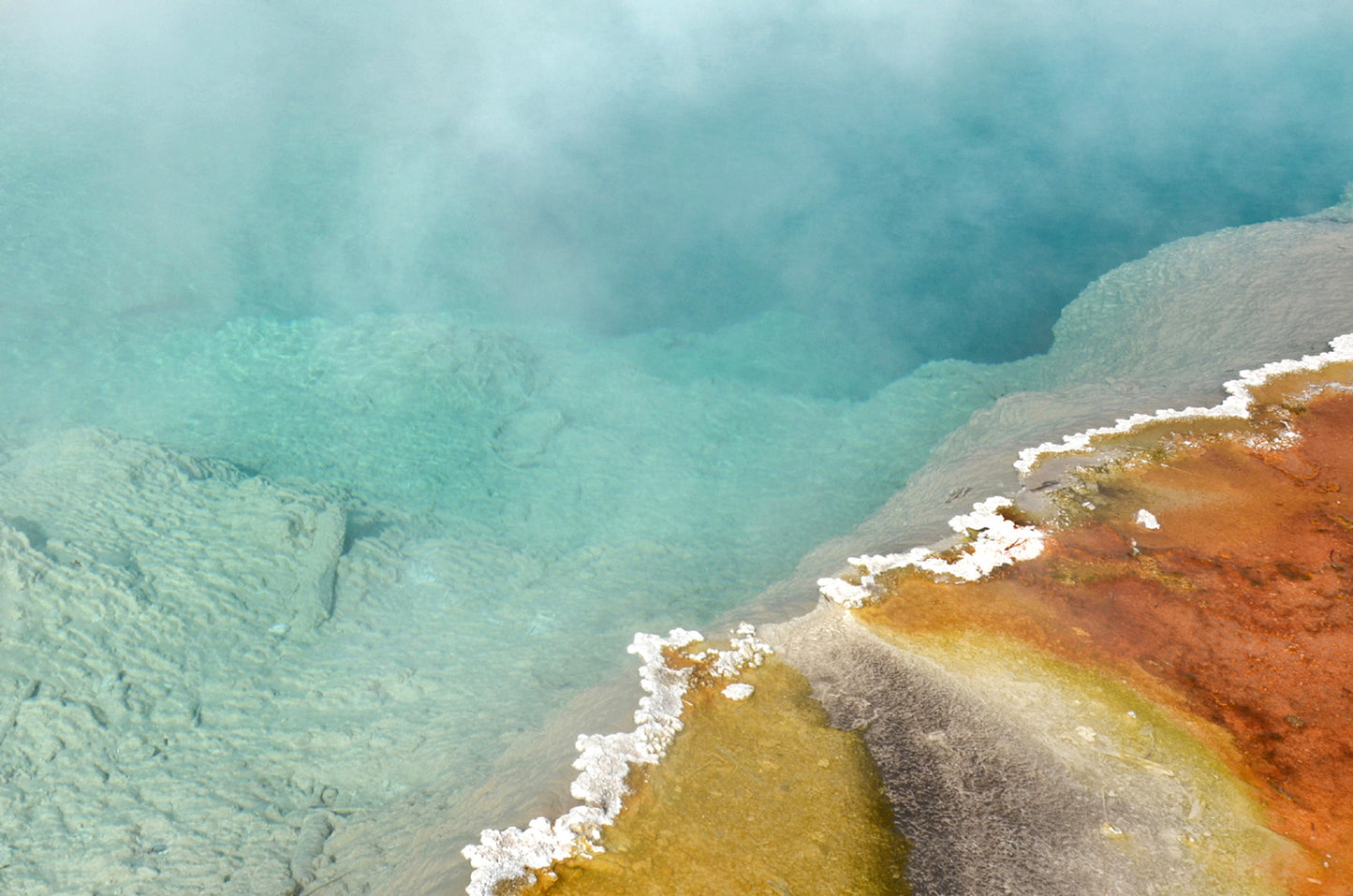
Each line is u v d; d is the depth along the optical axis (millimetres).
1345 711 9156
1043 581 11070
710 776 8695
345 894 8617
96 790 10219
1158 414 14203
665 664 10070
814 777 8695
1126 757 8742
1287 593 10656
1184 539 11625
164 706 11297
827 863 7836
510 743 10523
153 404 17719
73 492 13688
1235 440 13492
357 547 14281
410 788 10445
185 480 14570
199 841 9695
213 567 13047
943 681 9766
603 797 8375
